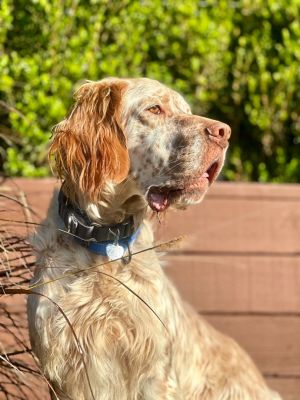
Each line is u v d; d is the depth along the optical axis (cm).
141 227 159
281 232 206
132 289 154
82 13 219
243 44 233
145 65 234
